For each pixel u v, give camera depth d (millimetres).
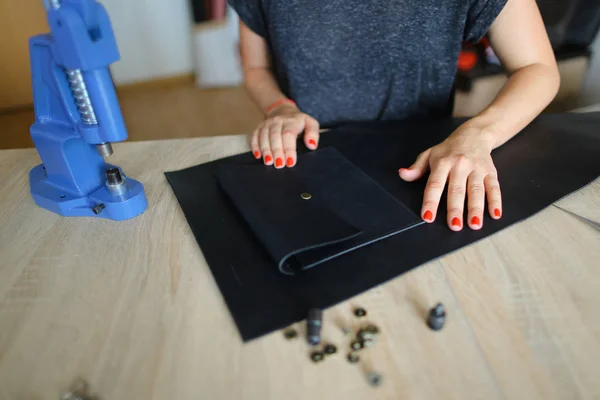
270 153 473
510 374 264
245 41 687
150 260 354
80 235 384
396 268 336
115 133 360
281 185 420
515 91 512
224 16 1735
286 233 349
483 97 999
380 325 294
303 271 335
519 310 302
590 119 530
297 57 605
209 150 512
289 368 271
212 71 1834
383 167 461
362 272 333
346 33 578
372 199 406
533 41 533
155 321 303
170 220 398
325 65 608
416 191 422
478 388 258
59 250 368
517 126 491
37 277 343
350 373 267
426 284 323
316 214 377
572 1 886
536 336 285
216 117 1635
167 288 328
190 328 297
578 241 359
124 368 275
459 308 304
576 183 424
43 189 418
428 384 260
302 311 305
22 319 310
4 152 517
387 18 557
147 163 489
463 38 572
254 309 307
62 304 319
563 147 479
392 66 597
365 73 612
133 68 1818
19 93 1615
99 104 347
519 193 412
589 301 307
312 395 257
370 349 279
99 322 305
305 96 637
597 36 908
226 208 408
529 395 254
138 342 290
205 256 353
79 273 345
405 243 359
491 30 551
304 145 503
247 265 343
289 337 288
